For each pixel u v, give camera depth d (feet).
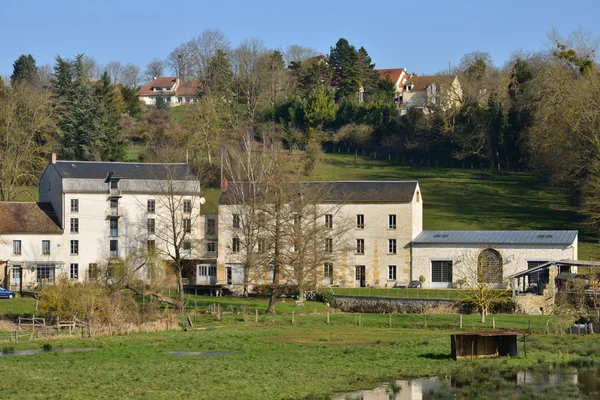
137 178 360.69
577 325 236.84
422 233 343.46
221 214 351.05
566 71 408.05
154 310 254.88
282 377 158.51
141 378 154.30
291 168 364.38
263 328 232.53
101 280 286.25
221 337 211.82
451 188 451.94
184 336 212.84
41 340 206.28
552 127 390.21
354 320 250.78
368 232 342.03
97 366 166.91
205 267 354.33
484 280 266.57
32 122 416.05
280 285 273.95
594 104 367.86
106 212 355.77
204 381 152.87
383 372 165.17
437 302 276.41
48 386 146.61
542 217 386.52
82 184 353.72
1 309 266.77
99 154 468.75
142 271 345.72
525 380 158.51
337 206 329.52
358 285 342.44
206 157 468.34
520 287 307.37
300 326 238.68
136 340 205.46
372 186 348.18
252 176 323.78
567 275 275.39
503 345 185.16
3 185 390.21
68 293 236.02
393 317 257.14
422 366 171.42
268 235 288.92
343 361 176.35
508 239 320.29
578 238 355.15
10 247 342.85
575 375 163.22
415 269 334.44
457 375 162.61
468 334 181.06
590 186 351.05
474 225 377.91
